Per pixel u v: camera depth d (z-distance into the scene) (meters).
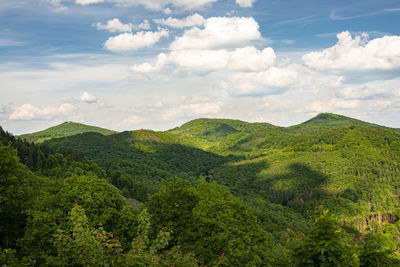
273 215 124.69
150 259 12.03
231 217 28.58
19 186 33.62
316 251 12.23
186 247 25.59
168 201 30.58
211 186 37.34
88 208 30.80
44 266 13.45
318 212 13.52
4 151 33.56
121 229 30.75
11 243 31.58
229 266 22.39
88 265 11.86
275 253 15.30
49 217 27.97
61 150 137.62
